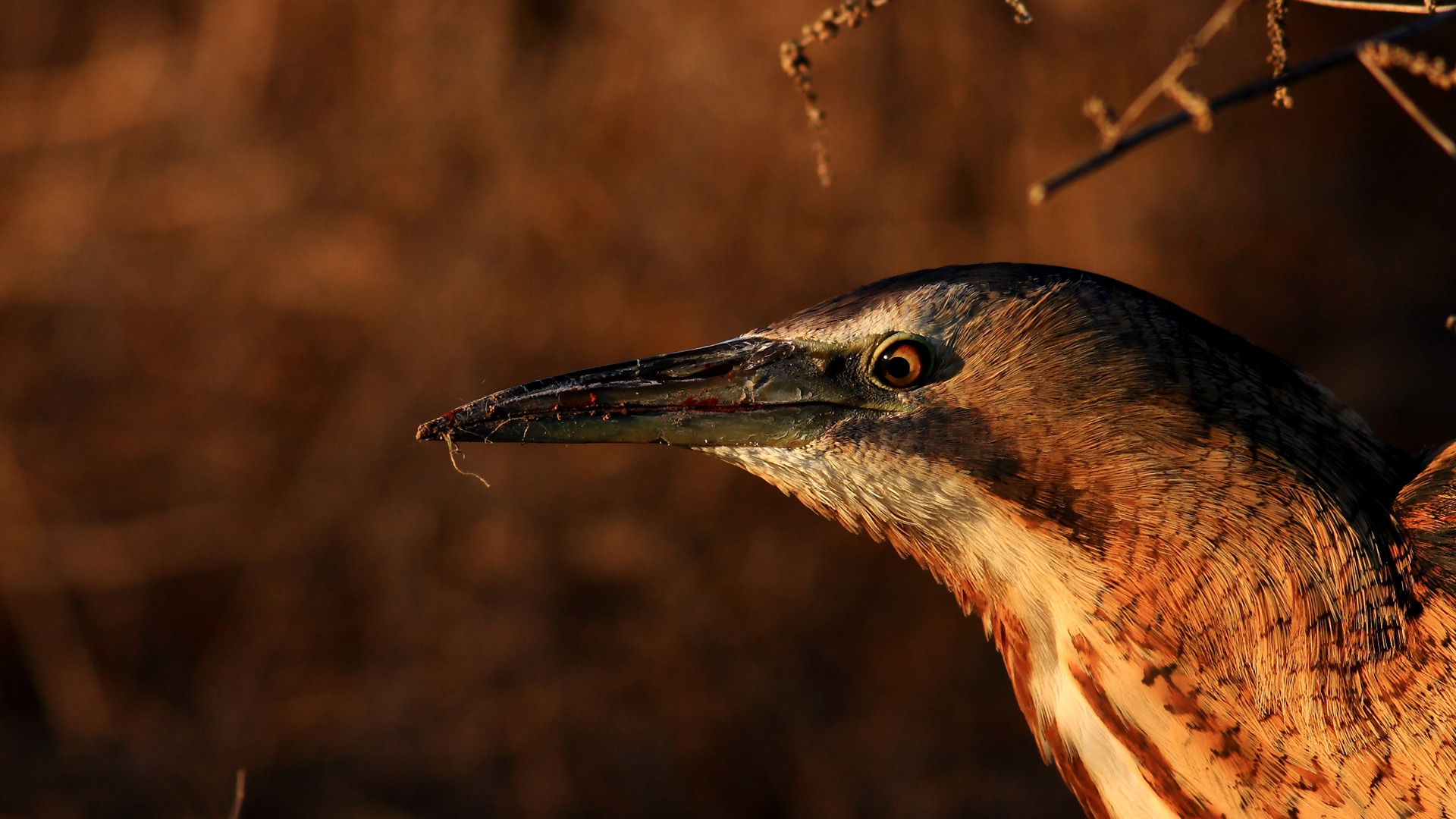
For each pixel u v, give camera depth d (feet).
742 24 41.93
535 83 42.24
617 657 35.91
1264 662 16.88
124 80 43.70
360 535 37.86
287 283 40.65
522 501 37.32
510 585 36.50
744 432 18.67
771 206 40.81
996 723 35.94
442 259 40.24
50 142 43.27
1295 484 16.87
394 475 38.27
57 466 39.37
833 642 36.58
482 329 39.58
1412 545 16.72
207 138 42.70
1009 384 17.70
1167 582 17.26
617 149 41.29
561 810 34.06
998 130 42.55
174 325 40.96
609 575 36.86
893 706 35.83
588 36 42.65
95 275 41.16
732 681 35.40
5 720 37.29
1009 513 17.83
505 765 34.78
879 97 41.98
